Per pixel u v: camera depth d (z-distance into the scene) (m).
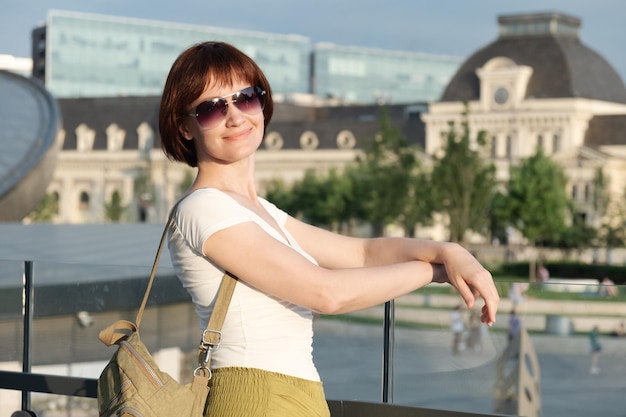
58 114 35.41
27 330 4.03
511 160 106.25
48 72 147.50
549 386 3.63
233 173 2.47
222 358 2.30
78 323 4.05
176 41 153.12
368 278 2.28
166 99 2.40
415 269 2.38
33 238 19.78
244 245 2.24
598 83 110.88
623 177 103.69
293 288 2.22
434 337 3.53
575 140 104.94
